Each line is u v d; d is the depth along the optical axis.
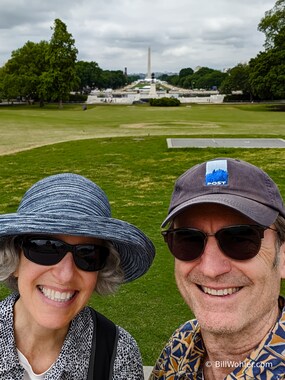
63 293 0.50
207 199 0.45
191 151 4.46
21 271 0.51
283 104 16.95
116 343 0.54
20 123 8.30
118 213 2.39
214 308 0.47
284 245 0.49
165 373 0.55
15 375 0.50
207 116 10.48
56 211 0.49
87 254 0.50
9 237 0.50
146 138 5.49
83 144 5.13
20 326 0.51
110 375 0.52
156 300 1.36
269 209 0.46
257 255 0.45
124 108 15.38
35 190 0.52
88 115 11.16
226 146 4.65
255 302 0.46
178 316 1.27
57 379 0.50
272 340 0.46
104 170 3.74
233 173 0.47
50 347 0.52
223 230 0.45
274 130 6.66
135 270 0.57
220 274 0.45
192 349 0.52
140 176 3.50
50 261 0.49
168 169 3.73
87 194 0.52
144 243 0.53
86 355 0.52
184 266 0.48
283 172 3.42
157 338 1.15
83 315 0.54
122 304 1.34
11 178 3.50
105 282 0.56
